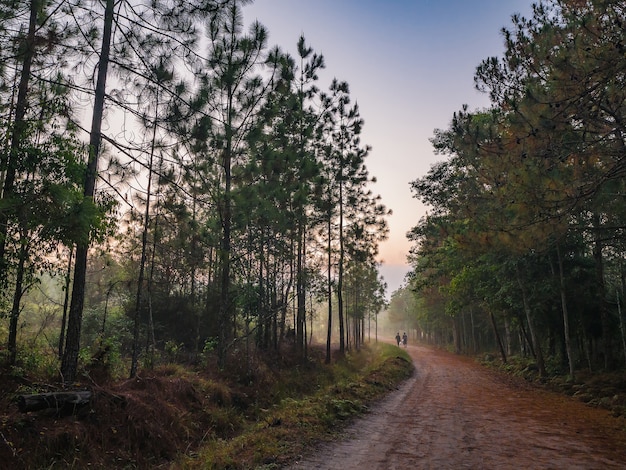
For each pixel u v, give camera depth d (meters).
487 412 10.76
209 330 18.89
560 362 20.28
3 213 6.07
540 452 6.84
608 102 8.59
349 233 24.47
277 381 14.24
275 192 14.12
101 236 8.57
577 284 18.22
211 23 9.30
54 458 5.84
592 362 19.73
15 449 5.61
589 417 9.88
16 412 6.30
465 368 25.64
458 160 22.78
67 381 7.98
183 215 12.66
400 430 8.76
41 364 8.81
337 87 21.75
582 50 8.42
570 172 9.54
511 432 8.34
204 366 14.10
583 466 6.06
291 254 19.14
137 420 7.34
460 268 25.12
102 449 6.47
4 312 8.42
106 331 19.42
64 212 6.30
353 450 7.19
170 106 9.50
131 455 6.72
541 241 9.77
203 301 21.67
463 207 12.22
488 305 23.83
